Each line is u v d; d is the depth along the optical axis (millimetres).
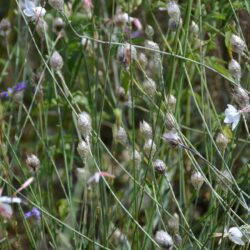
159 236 882
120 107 1125
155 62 1008
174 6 987
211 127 1042
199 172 941
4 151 1001
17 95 1098
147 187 1017
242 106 928
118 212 1079
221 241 931
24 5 1047
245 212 1057
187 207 1020
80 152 934
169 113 955
